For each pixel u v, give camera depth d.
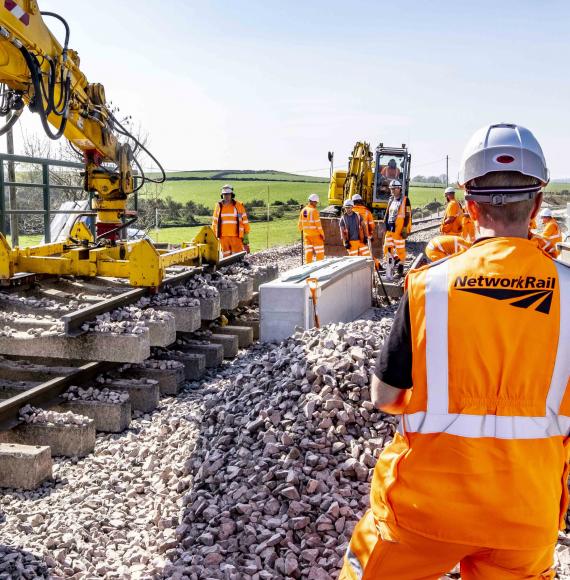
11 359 6.94
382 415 4.41
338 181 21.41
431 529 1.98
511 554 1.96
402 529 2.04
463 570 2.15
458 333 1.95
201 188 76.00
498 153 1.96
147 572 3.61
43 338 6.47
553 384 1.94
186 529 3.99
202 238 10.34
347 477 4.02
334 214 20.77
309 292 8.30
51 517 4.41
